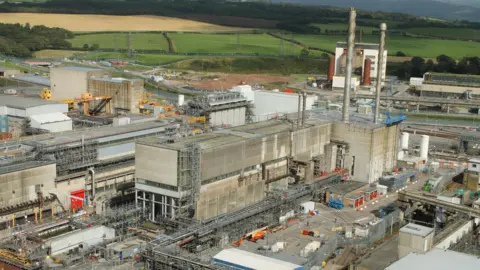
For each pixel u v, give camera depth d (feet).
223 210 426.10
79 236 364.38
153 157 399.03
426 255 299.38
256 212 409.69
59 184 425.69
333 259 362.12
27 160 420.36
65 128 570.05
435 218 412.36
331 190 484.74
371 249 363.56
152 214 407.23
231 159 427.33
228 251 324.60
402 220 427.74
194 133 509.76
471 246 357.61
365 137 529.45
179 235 351.46
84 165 446.60
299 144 504.43
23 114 573.74
